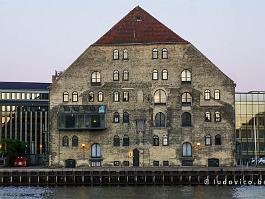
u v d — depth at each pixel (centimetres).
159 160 13500
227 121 13450
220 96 13512
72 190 10844
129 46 13725
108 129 13600
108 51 13738
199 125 13488
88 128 13512
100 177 11906
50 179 11962
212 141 13450
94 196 9700
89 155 13575
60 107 13638
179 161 13475
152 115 13575
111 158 13562
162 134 13538
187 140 13500
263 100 15350
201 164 13425
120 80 13662
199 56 13588
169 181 11869
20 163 15512
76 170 11962
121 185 11838
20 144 16800
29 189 11112
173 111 13538
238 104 15350
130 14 14062
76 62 13738
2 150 16412
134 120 13588
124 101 13625
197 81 13562
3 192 10500
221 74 13538
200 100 13525
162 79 13612
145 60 13675
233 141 13412
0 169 12244
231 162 13388
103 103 13650
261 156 15225
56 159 13600
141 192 10356
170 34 13775
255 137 14712
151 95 13600
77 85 13688
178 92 13575
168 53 13650
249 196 9638
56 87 13712
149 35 13788
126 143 13562
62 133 13650
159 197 9494
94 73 13738
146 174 11894
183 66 13600
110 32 13888
